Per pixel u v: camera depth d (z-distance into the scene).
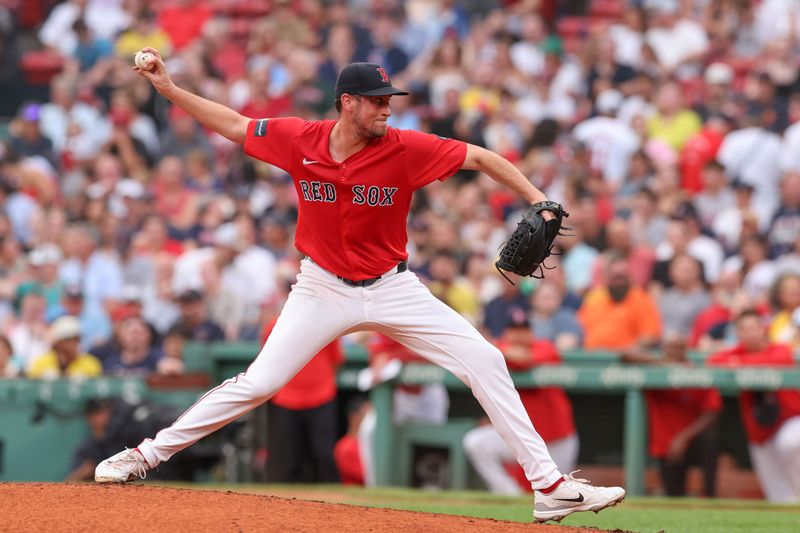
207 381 34.84
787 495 31.39
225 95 55.66
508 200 47.69
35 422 34.34
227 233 43.69
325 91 56.62
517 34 60.47
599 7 64.12
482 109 53.62
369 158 17.34
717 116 50.53
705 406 32.25
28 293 41.59
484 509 25.78
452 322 17.92
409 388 34.00
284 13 60.03
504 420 17.98
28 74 63.75
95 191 50.47
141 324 37.53
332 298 17.81
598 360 34.81
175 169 49.09
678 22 58.97
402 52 59.84
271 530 15.68
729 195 46.09
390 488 31.69
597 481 33.41
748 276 41.12
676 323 38.78
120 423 33.50
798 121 49.09
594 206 43.84
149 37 62.59
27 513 16.11
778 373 31.06
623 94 53.25
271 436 32.75
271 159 17.80
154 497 17.22
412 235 44.94
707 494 32.28
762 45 59.41
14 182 50.75
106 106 56.69
